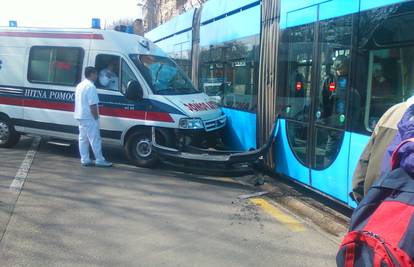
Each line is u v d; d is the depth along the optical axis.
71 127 9.45
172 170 8.88
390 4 5.19
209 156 8.15
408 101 2.61
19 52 9.91
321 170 6.56
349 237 2.24
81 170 8.47
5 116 10.15
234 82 9.91
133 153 9.05
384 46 5.30
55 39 9.64
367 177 2.71
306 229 5.63
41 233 5.28
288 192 7.41
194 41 12.61
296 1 7.32
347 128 5.92
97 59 9.24
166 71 9.47
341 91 6.09
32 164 8.76
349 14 5.92
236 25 9.81
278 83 7.89
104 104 9.11
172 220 5.88
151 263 4.57
